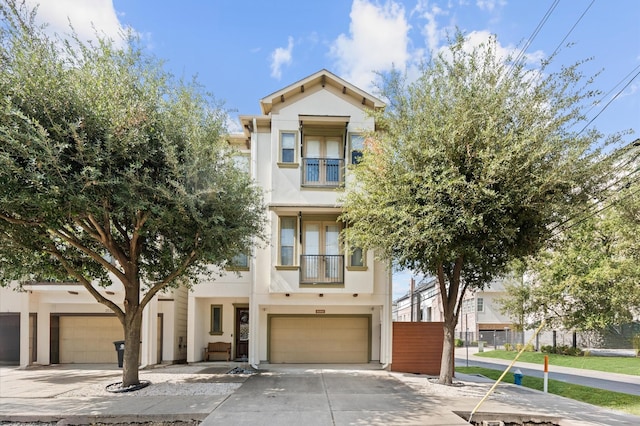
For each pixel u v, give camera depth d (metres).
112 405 8.48
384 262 12.68
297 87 14.43
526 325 22.48
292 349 14.85
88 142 7.90
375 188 10.69
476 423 8.07
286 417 7.58
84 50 8.79
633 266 15.26
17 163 7.27
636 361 19.62
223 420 7.37
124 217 9.89
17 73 7.70
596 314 18.53
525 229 9.80
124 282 10.39
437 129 9.44
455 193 8.82
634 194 10.99
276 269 13.80
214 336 15.72
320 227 14.38
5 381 11.53
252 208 11.53
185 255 10.81
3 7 7.78
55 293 15.16
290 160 14.48
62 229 9.56
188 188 9.23
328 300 14.08
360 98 14.66
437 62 10.27
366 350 14.95
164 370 13.31
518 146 8.50
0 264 9.98
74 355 15.54
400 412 8.01
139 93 9.00
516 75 9.74
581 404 9.40
